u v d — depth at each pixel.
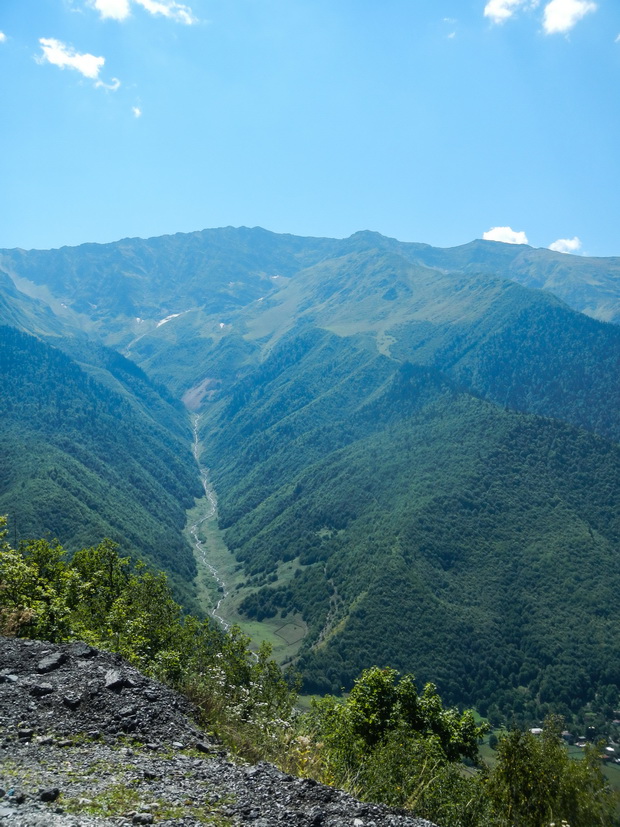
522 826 11.91
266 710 13.98
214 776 8.77
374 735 16.92
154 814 7.20
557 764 13.20
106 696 10.67
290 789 8.47
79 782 7.77
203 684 13.65
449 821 10.83
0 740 8.70
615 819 12.55
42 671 11.39
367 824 7.69
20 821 6.27
